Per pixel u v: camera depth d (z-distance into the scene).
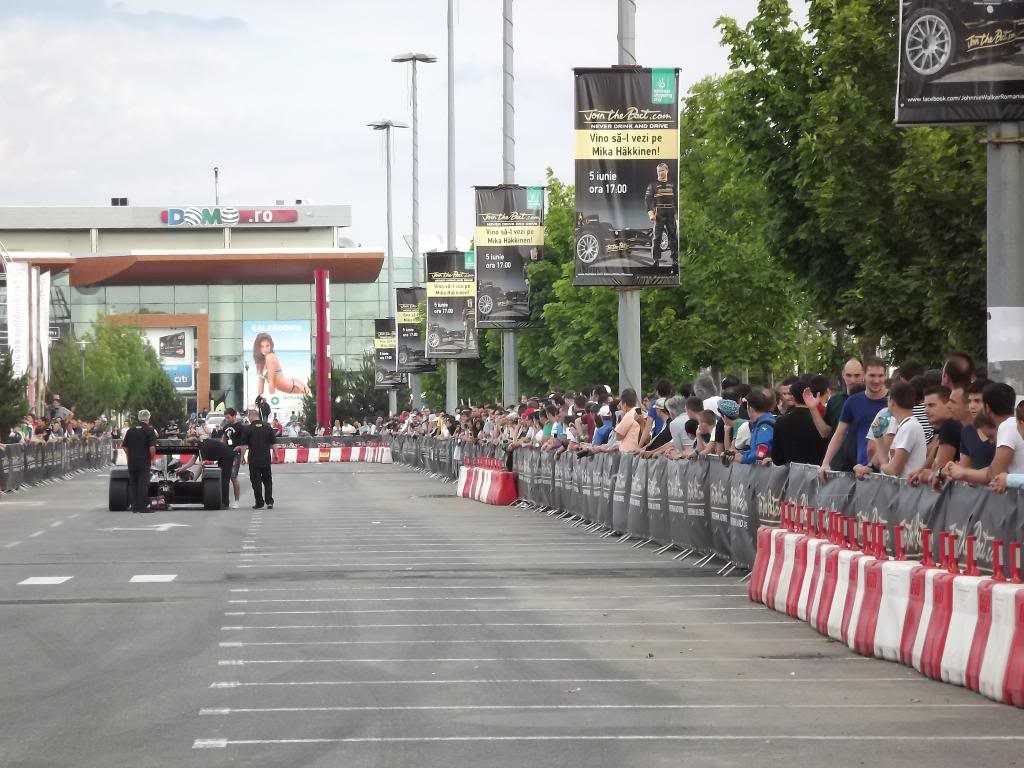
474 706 13.12
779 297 52.97
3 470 56.78
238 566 26.73
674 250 32.94
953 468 15.03
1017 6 19.00
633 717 12.59
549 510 41.66
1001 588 13.27
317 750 11.27
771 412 22.97
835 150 32.72
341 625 18.67
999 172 19.61
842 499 18.50
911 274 31.58
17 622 19.09
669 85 32.91
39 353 102.75
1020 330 19.72
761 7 34.62
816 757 10.98
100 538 33.66
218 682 14.45
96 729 12.14
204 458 44.81
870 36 33.00
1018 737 11.69
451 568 26.02
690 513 26.84
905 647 15.09
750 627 18.17
